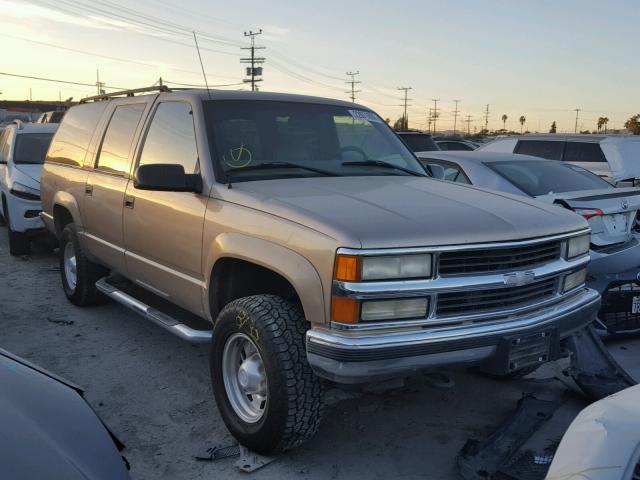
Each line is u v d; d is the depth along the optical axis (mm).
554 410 3898
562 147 11195
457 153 7484
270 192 3707
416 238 3094
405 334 3062
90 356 5121
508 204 3799
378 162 4699
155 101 4883
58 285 7359
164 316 4461
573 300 3742
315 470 3463
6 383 2383
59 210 6473
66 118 6711
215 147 4105
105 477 2062
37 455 1993
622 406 2262
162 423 4008
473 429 3973
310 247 3158
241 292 3973
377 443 3775
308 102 4805
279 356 3268
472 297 3217
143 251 4691
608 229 5555
